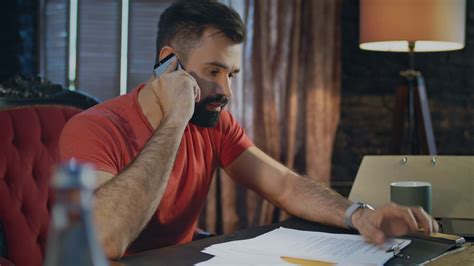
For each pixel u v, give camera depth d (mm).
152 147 1187
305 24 3430
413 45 2922
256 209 3414
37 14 3422
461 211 1416
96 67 3479
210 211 3377
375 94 3623
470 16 3627
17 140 1726
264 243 1090
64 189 434
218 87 1367
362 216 1196
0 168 1658
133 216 1063
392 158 1579
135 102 1400
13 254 1650
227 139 1564
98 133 1287
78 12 3451
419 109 3080
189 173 1437
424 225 1145
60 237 435
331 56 3436
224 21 1356
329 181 3449
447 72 3633
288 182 1446
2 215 1646
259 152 1582
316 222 1327
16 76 1810
